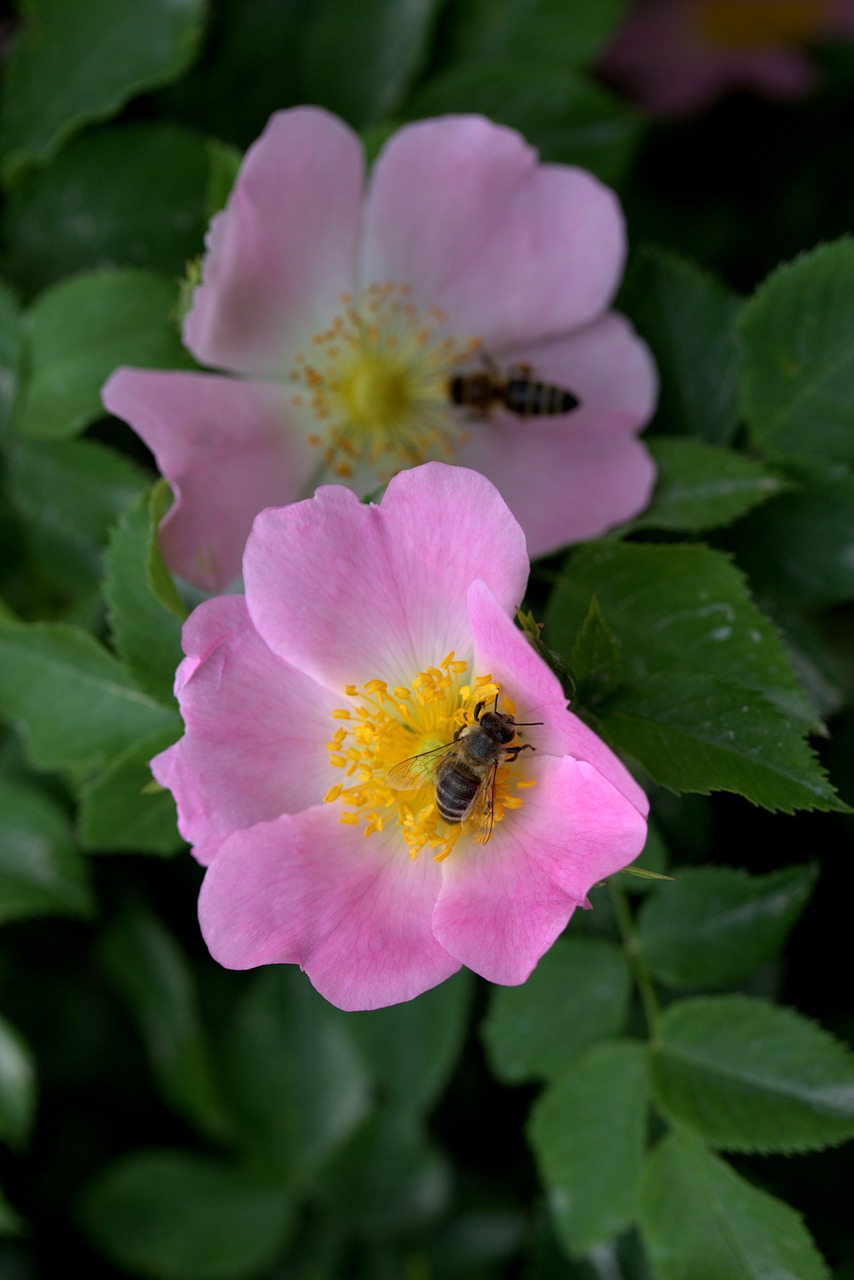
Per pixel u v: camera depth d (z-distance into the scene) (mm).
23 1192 472
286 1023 453
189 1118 453
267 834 357
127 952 440
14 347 406
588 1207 387
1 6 443
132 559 376
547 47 432
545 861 354
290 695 362
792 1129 375
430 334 404
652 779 354
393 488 353
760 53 482
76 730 385
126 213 419
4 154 418
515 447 404
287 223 389
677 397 405
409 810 365
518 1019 391
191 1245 466
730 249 479
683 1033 383
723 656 373
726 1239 376
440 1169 458
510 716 362
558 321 403
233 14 435
